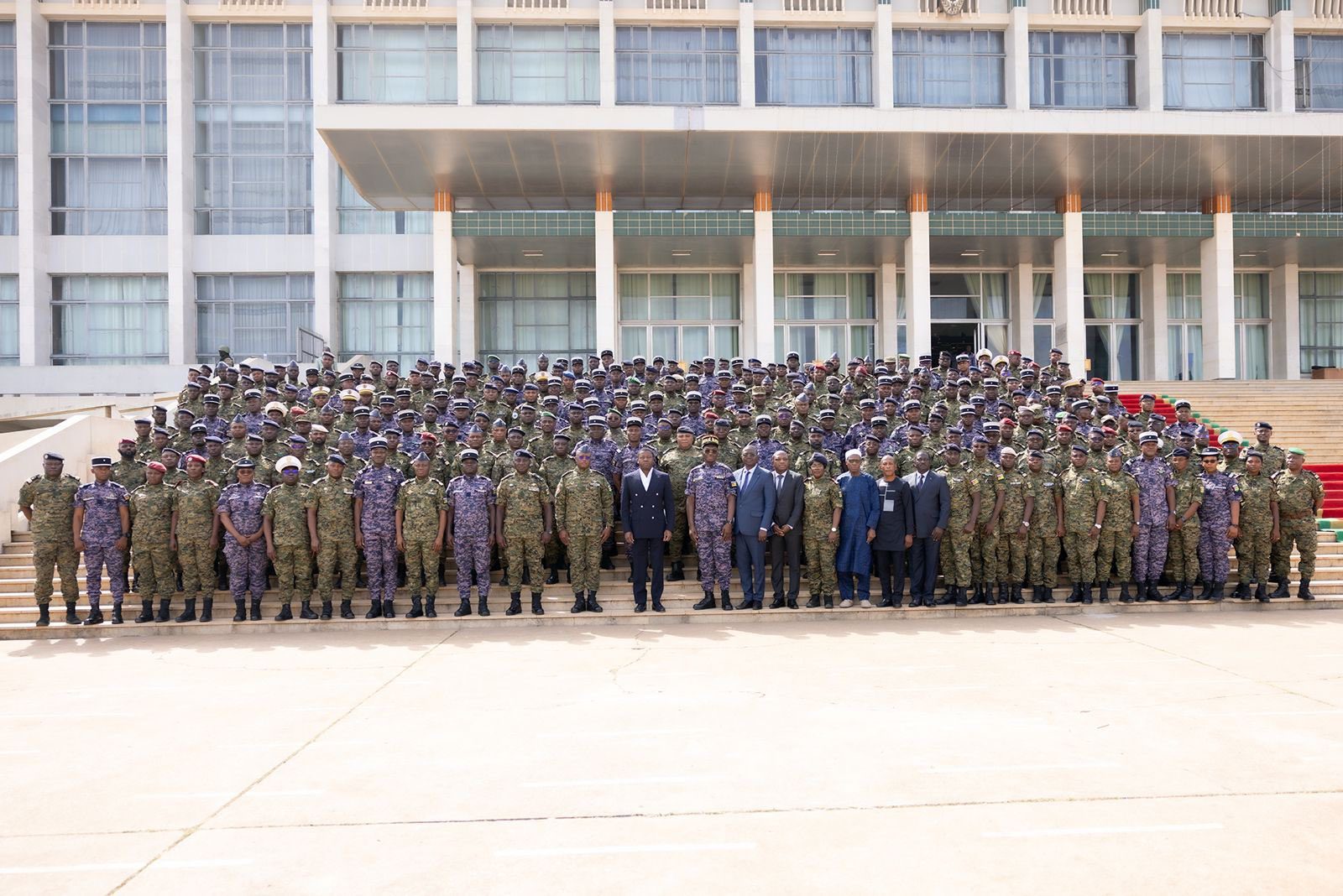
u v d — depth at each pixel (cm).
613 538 1271
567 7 2805
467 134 2209
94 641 1008
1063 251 2617
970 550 1147
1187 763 556
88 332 2952
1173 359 3027
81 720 675
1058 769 546
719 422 1215
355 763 569
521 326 2973
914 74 2870
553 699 716
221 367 1585
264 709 700
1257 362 3052
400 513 1073
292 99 2959
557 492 1100
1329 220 2634
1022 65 2781
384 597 1082
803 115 2223
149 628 1042
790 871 418
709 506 1105
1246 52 2900
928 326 2570
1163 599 1147
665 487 1099
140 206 2936
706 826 469
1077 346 2580
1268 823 467
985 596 1137
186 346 2892
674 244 2659
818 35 2866
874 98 2812
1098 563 1135
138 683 795
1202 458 1162
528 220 2522
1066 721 641
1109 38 2889
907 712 666
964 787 519
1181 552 1148
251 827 473
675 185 2625
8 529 1288
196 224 2955
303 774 551
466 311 2881
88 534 1053
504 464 1199
